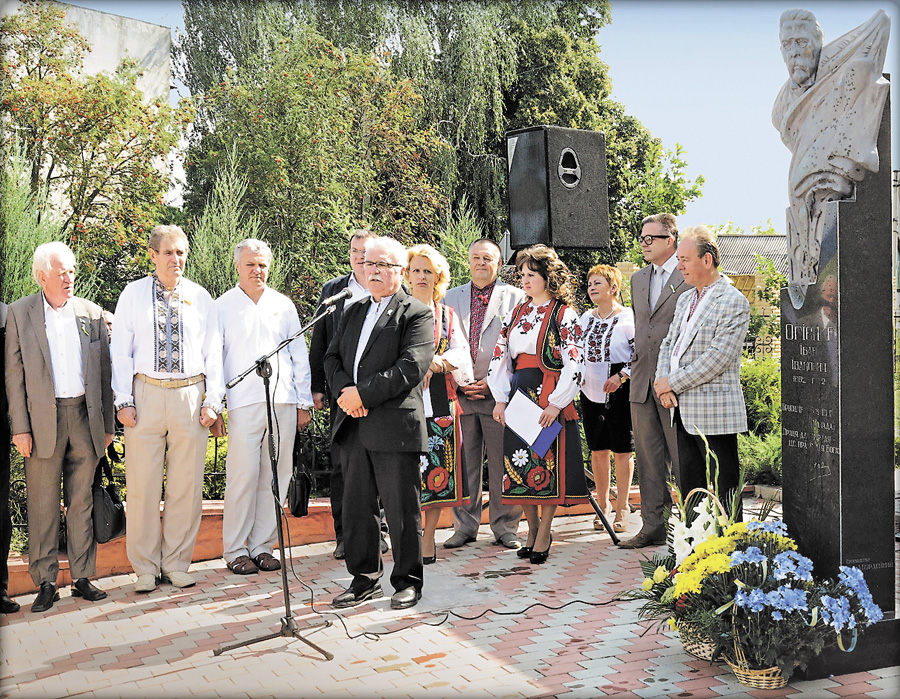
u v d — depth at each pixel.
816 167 4.15
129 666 4.16
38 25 13.26
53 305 5.20
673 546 4.42
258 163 14.61
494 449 6.27
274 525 5.87
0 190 7.55
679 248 5.09
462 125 17.48
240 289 5.87
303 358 6.00
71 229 13.14
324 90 15.36
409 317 4.88
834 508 4.04
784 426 4.39
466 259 9.92
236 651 4.32
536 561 5.80
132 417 5.29
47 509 5.12
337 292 6.15
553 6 21.25
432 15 17.41
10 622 4.82
